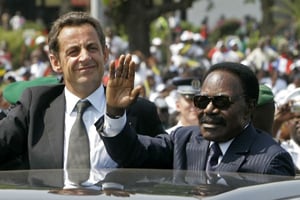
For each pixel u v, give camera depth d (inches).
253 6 4089.6
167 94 1267.2
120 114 461.1
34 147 502.9
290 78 1813.5
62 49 512.1
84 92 509.7
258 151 454.9
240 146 459.5
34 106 509.0
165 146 482.6
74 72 508.1
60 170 401.7
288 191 356.8
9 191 341.4
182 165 470.9
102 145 501.0
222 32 3565.5
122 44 2106.3
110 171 395.5
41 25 3344.0
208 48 2586.1
